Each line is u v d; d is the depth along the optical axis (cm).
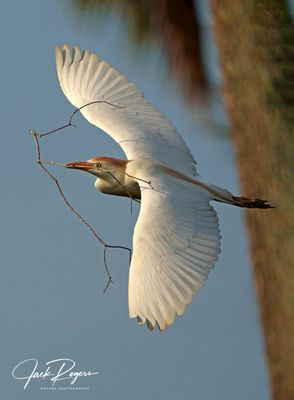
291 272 1593
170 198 1420
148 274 1395
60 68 1540
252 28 1638
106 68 1525
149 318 1388
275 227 1606
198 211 1420
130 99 1509
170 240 1398
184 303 1377
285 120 1623
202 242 1399
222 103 1756
